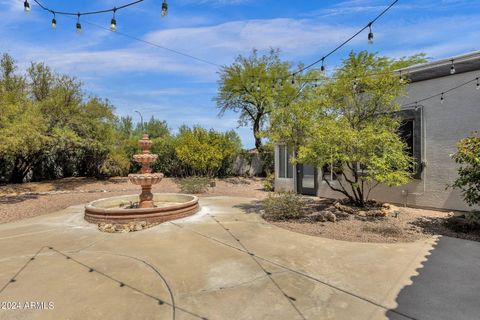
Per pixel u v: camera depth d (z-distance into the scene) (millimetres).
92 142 13125
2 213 7316
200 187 11406
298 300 2791
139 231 5426
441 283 3146
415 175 7219
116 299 2836
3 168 12727
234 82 15992
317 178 9695
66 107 12625
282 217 6320
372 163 5715
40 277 3371
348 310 2604
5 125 8719
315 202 8484
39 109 11500
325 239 4793
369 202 7430
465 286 3076
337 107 6629
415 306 2672
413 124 7266
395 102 6883
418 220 6004
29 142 9461
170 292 2979
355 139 5688
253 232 5262
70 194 10867
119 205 8156
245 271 3502
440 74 6801
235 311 2605
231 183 14711
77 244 4664
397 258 3902
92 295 2920
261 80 15883
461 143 5406
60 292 2988
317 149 5910
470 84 6379
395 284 3125
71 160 14906
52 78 13281
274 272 3463
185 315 2545
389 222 5844
